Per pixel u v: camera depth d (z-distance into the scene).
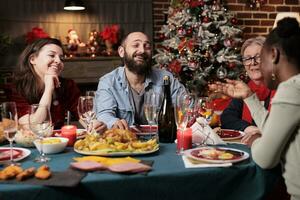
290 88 1.31
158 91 2.30
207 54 4.51
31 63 2.35
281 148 1.33
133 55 2.26
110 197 1.24
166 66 4.62
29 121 1.51
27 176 1.22
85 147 1.56
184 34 4.54
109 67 4.97
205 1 4.61
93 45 5.02
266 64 1.41
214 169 1.35
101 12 5.09
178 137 1.60
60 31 4.97
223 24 4.65
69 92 2.44
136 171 1.28
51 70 2.31
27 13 4.83
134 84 2.32
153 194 1.29
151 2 5.20
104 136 1.61
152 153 1.55
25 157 1.47
